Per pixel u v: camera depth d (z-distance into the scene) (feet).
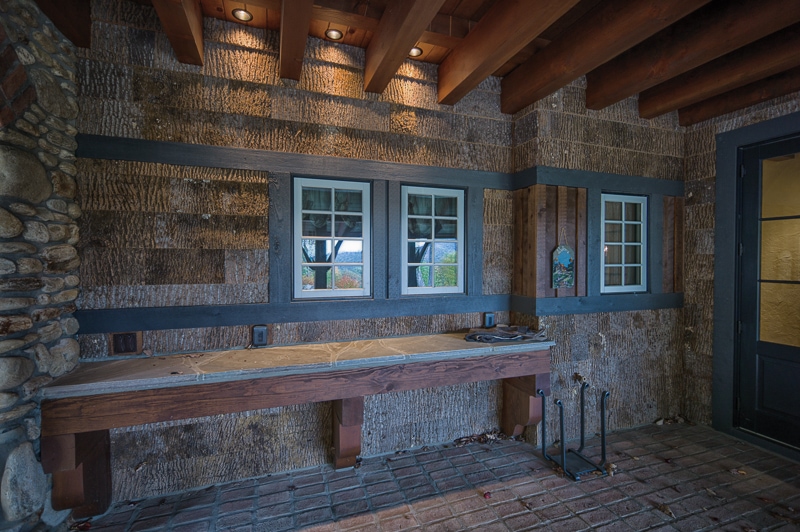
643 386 10.15
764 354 8.96
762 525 6.27
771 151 8.77
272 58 7.62
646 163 10.09
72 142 6.41
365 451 8.48
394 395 8.68
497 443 9.12
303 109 7.85
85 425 5.60
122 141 6.77
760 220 9.05
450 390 9.18
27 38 5.30
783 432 8.58
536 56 8.20
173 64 7.03
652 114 9.73
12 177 4.96
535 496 7.07
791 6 5.49
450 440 9.19
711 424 9.98
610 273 9.98
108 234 6.76
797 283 8.43
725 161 9.62
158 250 7.04
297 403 6.64
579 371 9.36
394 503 6.87
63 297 6.10
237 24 7.39
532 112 8.99
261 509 6.68
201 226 7.27
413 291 9.05
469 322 9.43
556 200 9.09
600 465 7.98
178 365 6.50
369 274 8.61
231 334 7.52
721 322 9.74
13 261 5.04
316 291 8.27
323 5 6.56
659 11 5.64
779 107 8.49
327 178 8.23
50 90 5.80
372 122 8.37
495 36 6.59
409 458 8.45
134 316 6.92
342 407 7.02
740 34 6.16
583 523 6.31
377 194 8.48
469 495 7.11
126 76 6.78
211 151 7.27
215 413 6.19
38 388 5.39
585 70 7.31
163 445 7.10
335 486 7.38
